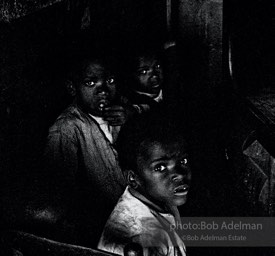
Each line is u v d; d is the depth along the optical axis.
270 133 2.51
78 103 2.63
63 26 2.77
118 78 2.64
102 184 2.62
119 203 1.90
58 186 2.15
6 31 2.57
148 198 1.94
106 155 2.62
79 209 2.34
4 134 2.62
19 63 2.65
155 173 1.90
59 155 2.54
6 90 2.63
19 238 1.75
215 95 2.97
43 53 2.73
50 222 1.92
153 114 1.98
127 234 1.80
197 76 3.02
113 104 2.60
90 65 2.55
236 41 2.78
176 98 3.02
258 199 2.64
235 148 2.78
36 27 2.68
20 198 1.97
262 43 2.77
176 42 2.98
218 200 2.79
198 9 2.93
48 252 1.67
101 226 2.41
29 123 2.72
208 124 2.94
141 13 2.96
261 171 2.62
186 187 1.93
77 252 1.60
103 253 1.56
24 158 2.62
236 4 2.74
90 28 2.85
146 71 2.68
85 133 2.60
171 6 2.92
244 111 2.71
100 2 2.87
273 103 2.66
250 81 2.79
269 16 2.74
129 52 2.73
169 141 1.90
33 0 2.60
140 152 1.90
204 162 2.91
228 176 2.83
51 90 2.80
